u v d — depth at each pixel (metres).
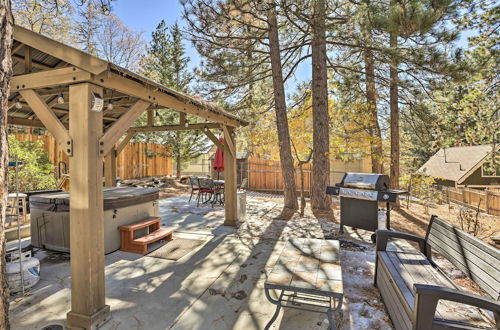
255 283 3.20
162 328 2.36
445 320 1.67
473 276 2.10
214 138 5.91
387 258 2.78
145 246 4.19
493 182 15.55
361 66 8.84
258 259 3.96
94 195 2.39
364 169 14.96
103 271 2.48
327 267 2.39
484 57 6.21
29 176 6.30
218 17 6.53
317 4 6.04
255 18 6.75
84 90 2.34
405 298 1.95
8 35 1.67
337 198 11.02
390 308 2.40
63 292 2.96
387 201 4.62
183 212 7.29
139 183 11.27
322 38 6.54
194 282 3.23
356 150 9.29
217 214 7.05
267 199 10.31
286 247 2.97
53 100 4.42
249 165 14.12
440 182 17.73
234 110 9.35
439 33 5.21
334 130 8.80
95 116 2.41
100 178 2.45
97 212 2.42
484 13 6.46
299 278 2.17
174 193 11.00
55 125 2.45
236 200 5.86
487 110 7.99
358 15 5.46
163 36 14.70
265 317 2.52
